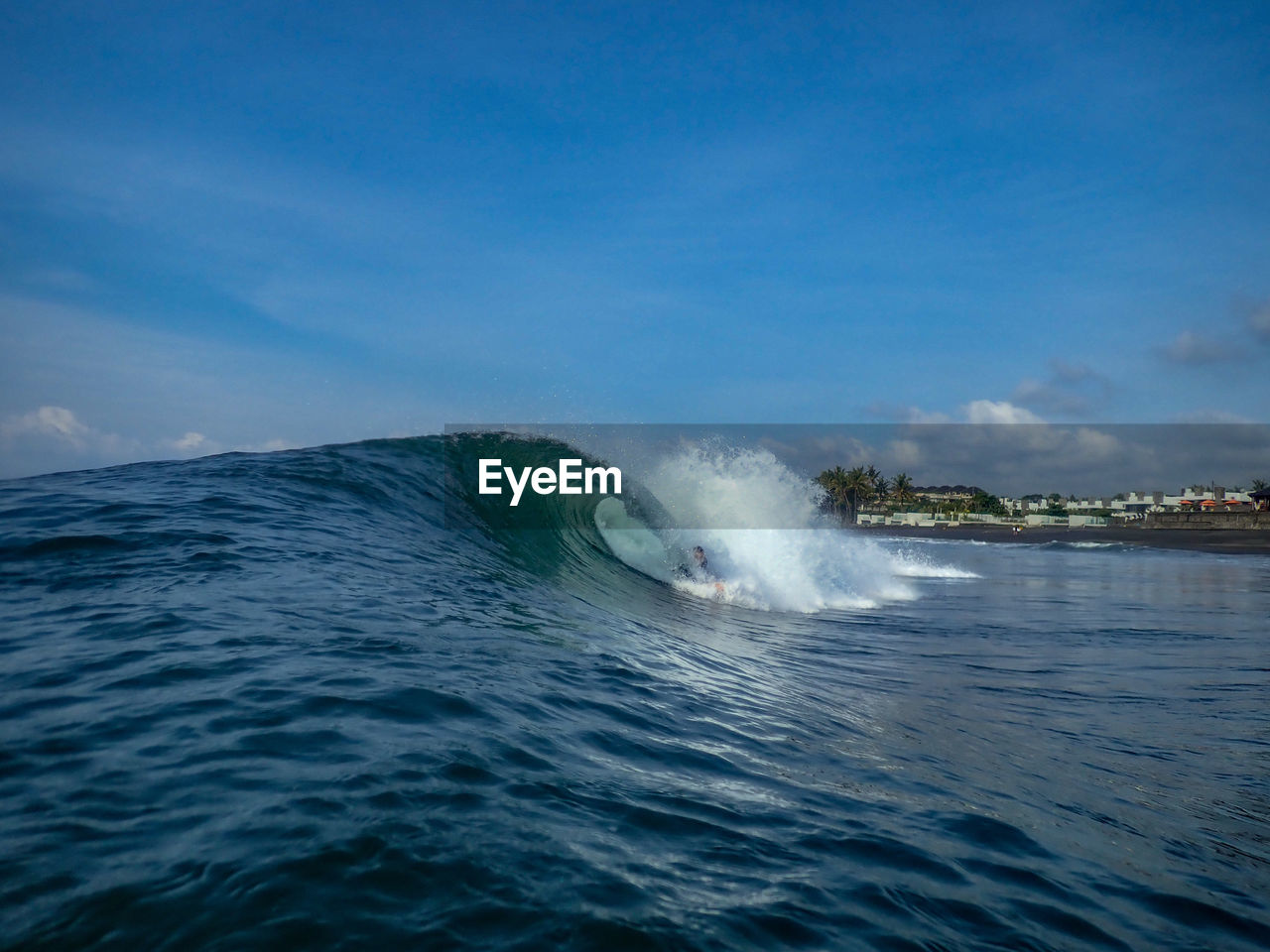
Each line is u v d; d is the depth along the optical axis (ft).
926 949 8.49
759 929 8.14
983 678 27.94
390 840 8.41
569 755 12.39
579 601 29.68
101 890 7.09
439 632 18.28
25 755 9.97
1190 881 11.98
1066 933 9.62
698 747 14.67
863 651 32.35
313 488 34.42
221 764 9.97
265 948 6.45
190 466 35.83
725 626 34.45
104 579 19.03
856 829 11.84
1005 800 14.74
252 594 18.74
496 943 6.94
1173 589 68.59
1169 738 21.26
